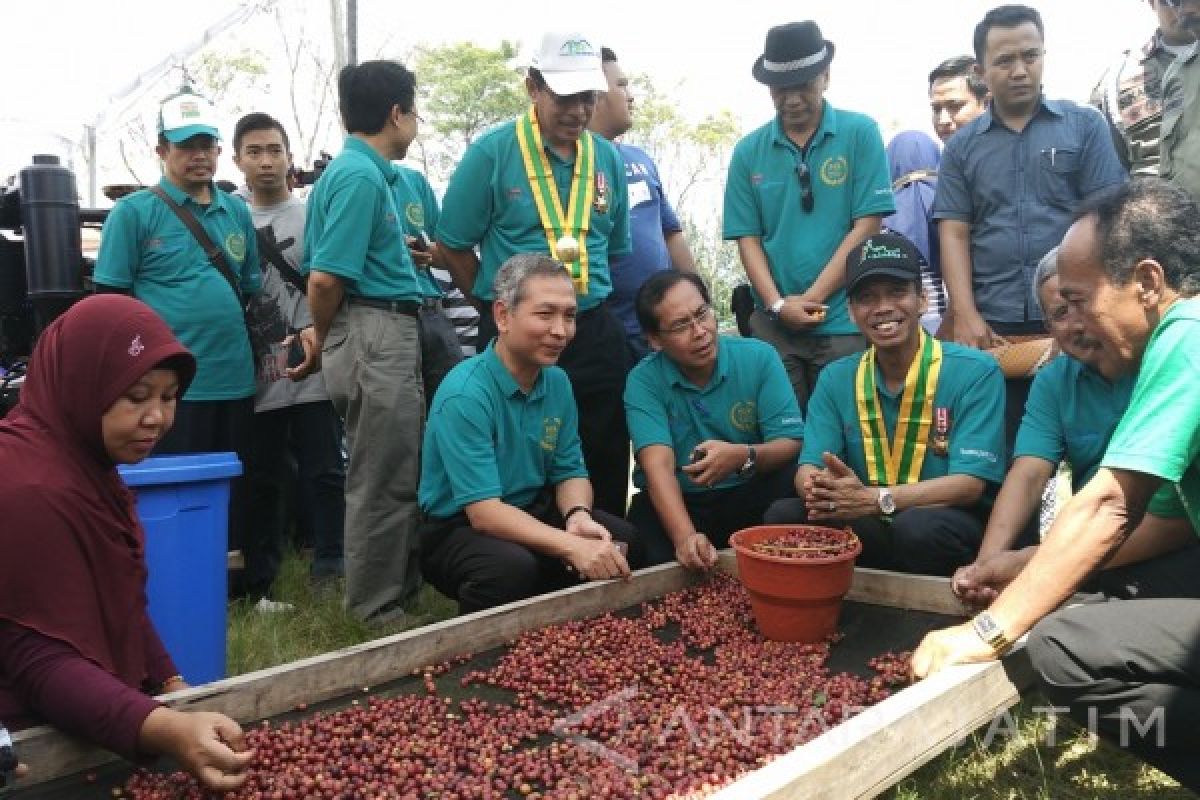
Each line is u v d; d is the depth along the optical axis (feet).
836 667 10.51
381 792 7.95
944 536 12.07
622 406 15.62
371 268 14.61
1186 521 9.71
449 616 15.60
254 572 16.76
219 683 8.82
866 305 12.60
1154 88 17.51
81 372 8.03
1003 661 8.91
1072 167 15.33
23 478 7.80
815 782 7.04
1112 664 7.94
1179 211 7.84
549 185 15.16
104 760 8.18
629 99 18.80
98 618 8.09
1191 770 7.95
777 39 15.89
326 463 17.19
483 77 88.17
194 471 11.07
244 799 7.79
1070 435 11.86
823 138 16.24
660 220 19.10
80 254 15.72
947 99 20.22
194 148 15.57
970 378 12.82
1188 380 7.63
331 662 9.52
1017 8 15.24
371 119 14.98
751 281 16.90
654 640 11.09
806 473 13.12
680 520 13.29
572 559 11.94
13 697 8.01
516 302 12.37
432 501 13.05
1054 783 9.75
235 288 16.22
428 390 17.57
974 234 16.08
